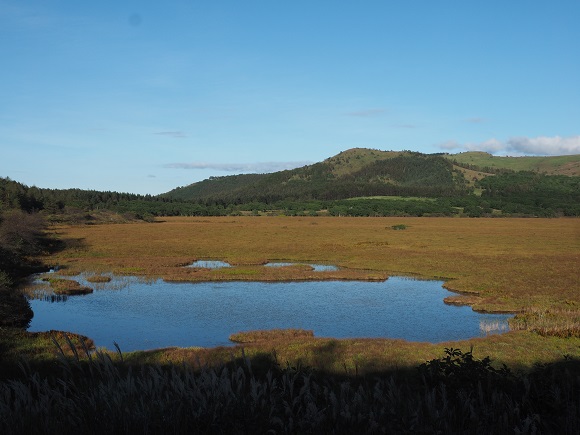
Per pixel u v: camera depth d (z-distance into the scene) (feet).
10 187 302.45
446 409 21.02
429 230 286.46
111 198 540.93
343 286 118.11
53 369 48.42
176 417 19.38
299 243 210.38
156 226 317.83
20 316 82.89
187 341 72.13
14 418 19.19
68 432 19.04
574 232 272.72
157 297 103.86
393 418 20.75
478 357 56.90
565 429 21.03
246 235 250.57
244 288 115.14
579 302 92.94
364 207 566.77
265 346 62.69
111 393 20.79
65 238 221.05
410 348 61.98
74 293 107.14
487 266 142.41
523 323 77.77
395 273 136.98
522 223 372.58
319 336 74.74
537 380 27.66
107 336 74.28
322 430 20.13
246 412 20.42
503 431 20.30
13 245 153.69
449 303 98.22
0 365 51.19
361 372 50.67
